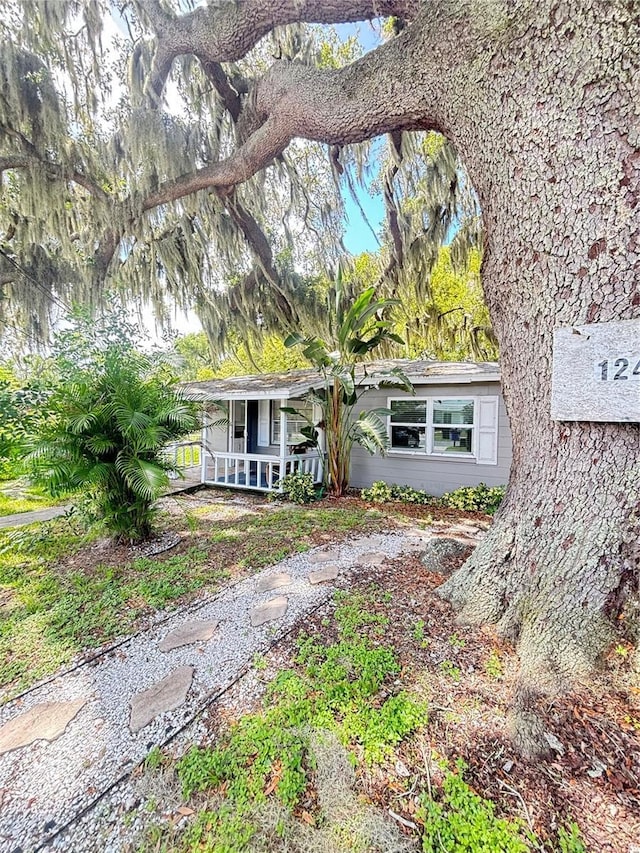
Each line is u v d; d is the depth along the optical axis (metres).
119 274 7.22
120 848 1.36
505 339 2.73
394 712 1.85
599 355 2.19
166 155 5.57
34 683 2.21
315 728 1.79
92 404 4.18
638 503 2.11
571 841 1.28
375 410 7.05
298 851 1.31
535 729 1.70
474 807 1.41
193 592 3.31
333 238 8.25
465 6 2.53
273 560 4.00
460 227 8.57
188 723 1.89
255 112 5.04
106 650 2.52
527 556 2.45
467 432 7.15
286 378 8.90
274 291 8.63
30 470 3.92
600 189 2.14
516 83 2.40
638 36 1.97
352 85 3.26
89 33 5.03
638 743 1.60
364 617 2.73
